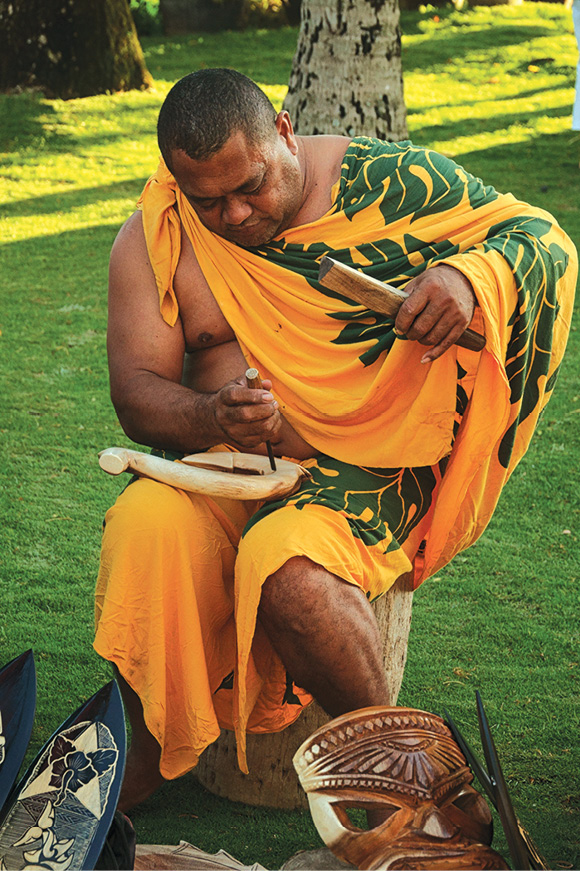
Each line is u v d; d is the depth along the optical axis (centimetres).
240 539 239
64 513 438
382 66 732
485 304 225
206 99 231
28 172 1050
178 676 235
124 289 261
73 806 194
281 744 268
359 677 219
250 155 236
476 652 337
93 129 1197
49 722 299
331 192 261
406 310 222
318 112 738
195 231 259
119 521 234
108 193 995
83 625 354
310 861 218
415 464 243
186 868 222
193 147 231
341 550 224
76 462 487
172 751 240
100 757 201
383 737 188
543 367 251
